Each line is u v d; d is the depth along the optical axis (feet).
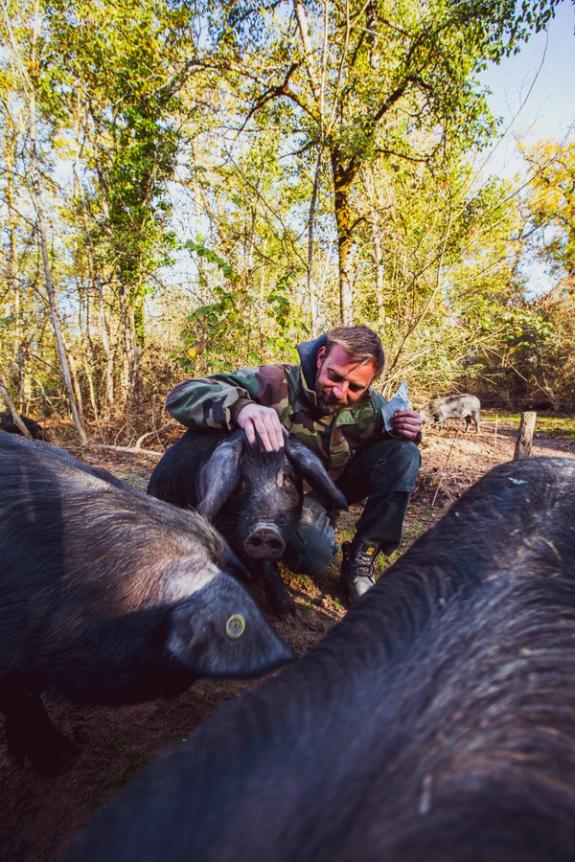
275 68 30.25
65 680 6.63
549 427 50.62
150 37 32.94
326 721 2.64
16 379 36.29
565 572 4.06
